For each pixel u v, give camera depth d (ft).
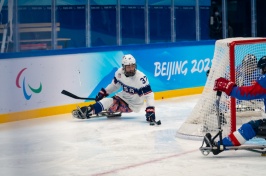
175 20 92.99
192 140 54.24
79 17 88.58
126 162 46.26
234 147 46.39
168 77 85.46
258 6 102.83
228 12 103.81
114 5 92.84
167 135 57.11
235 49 52.01
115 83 65.41
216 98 48.39
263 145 47.32
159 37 96.73
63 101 72.02
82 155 49.08
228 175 41.45
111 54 77.66
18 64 67.36
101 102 65.92
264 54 52.75
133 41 94.89
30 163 46.34
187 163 45.34
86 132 59.62
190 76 88.74
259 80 44.60
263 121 45.88
